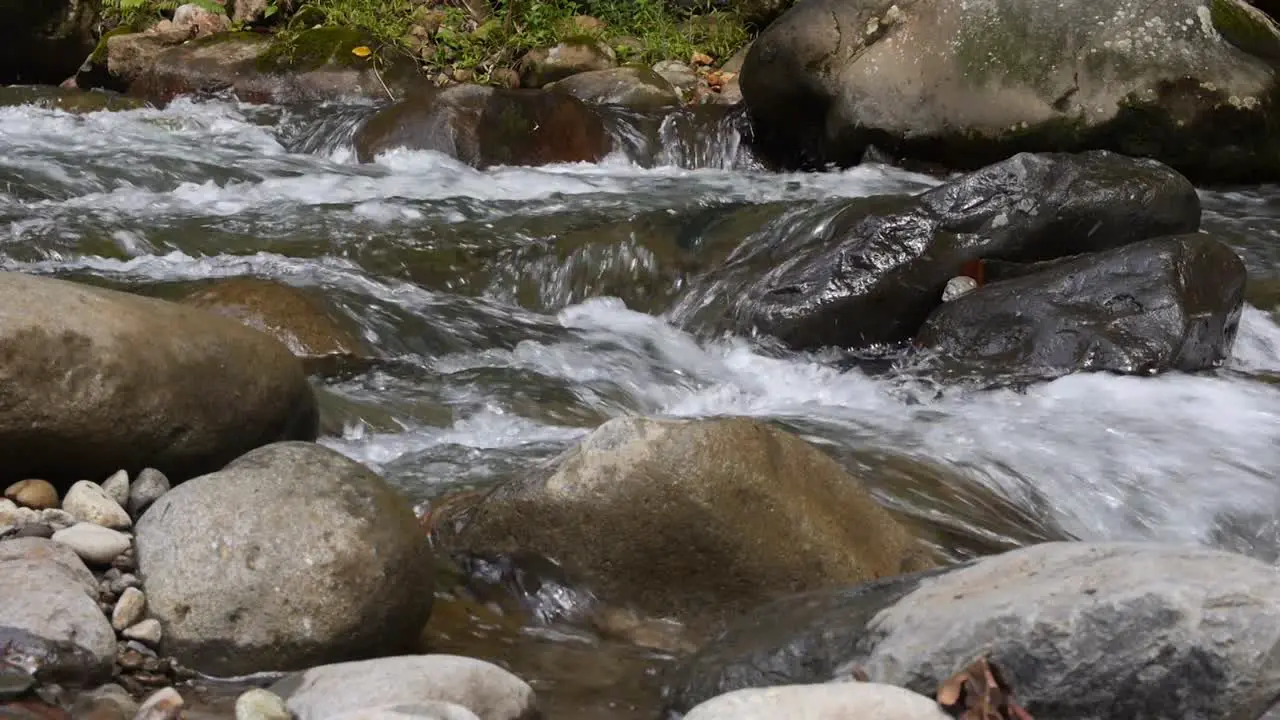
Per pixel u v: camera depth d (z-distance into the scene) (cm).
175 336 391
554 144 1028
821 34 1048
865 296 700
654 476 385
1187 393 610
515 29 1327
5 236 702
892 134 1022
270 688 312
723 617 386
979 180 730
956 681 293
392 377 591
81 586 322
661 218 788
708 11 1421
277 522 338
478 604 394
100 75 1236
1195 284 661
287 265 706
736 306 721
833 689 286
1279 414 592
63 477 368
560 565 392
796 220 768
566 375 621
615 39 1327
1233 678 279
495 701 307
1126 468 523
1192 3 1008
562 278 752
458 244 752
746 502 387
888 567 406
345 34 1198
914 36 1031
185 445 383
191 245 725
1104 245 720
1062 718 289
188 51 1188
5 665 298
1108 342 638
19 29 1256
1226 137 991
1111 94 982
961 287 705
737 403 614
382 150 993
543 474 400
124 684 313
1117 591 290
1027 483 505
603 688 353
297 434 430
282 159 977
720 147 1091
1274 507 505
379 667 308
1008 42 1007
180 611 327
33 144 952
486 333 661
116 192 844
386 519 348
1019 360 649
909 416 579
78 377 364
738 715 276
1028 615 294
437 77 1270
